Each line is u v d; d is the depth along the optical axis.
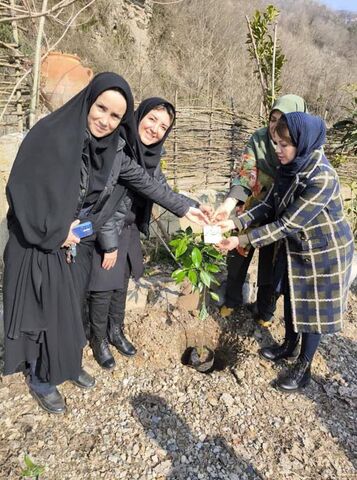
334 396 2.45
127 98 1.53
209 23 12.77
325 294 2.13
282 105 2.02
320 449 2.10
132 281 2.89
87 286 2.08
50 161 1.51
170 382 2.43
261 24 3.30
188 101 10.30
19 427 2.04
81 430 2.07
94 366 2.44
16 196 1.56
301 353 2.39
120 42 10.45
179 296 2.88
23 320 1.75
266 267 2.54
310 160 1.88
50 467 1.88
